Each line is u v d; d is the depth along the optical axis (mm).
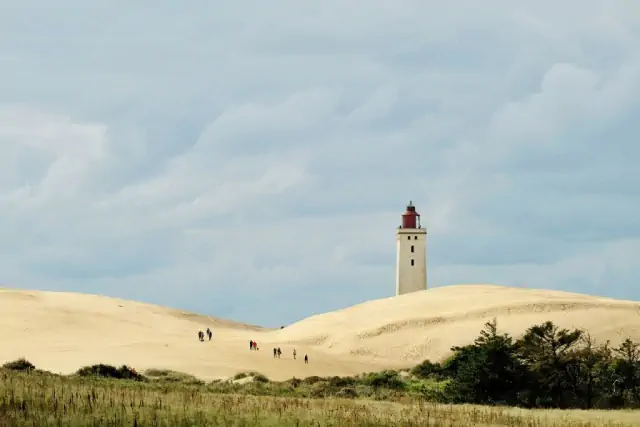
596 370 117938
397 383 125375
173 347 198000
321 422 57219
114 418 52031
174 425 52156
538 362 116688
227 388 110188
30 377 80438
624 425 69625
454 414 71625
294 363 182625
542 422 69375
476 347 143000
